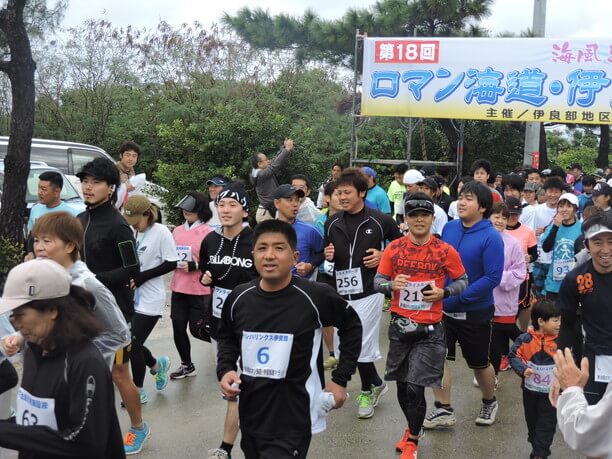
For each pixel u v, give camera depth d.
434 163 16.16
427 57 13.77
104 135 24.31
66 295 2.71
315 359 3.42
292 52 20.34
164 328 8.55
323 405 3.41
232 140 14.17
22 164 8.86
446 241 5.41
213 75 19.59
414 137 20.23
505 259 6.30
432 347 4.83
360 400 5.77
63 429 2.66
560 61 13.29
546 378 4.73
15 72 8.77
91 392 2.63
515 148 21.02
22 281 2.64
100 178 4.58
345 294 5.64
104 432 2.66
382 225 5.62
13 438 2.58
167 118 17.73
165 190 14.09
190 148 14.31
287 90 20.23
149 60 21.38
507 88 13.53
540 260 7.92
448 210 9.99
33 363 2.75
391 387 6.57
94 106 24.45
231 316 3.48
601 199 7.61
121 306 4.67
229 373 3.39
